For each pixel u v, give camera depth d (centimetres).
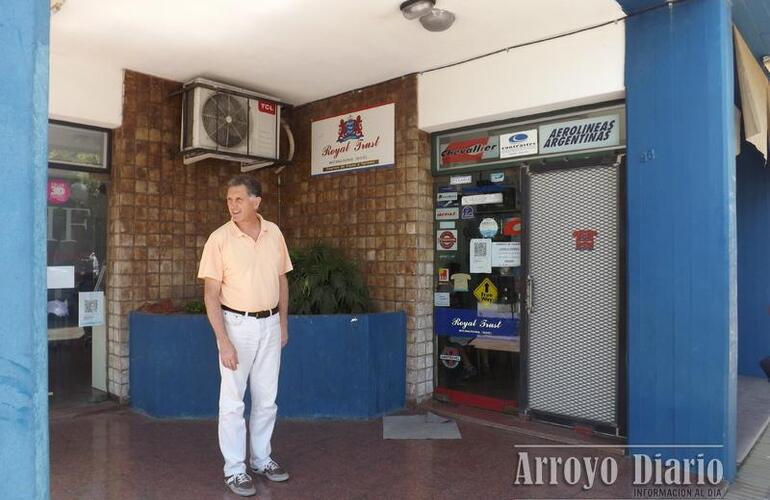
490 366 542
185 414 521
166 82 593
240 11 439
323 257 574
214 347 524
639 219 417
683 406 397
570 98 464
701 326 390
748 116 463
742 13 436
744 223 702
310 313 546
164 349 522
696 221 392
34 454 158
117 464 412
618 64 436
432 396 580
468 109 529
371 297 599
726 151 382
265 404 388
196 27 466
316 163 659
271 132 622
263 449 392
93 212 569
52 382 543
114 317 564
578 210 480
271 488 374
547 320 500
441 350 575
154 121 584
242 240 374
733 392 394
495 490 373
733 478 390
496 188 537
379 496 362
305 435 479
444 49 507
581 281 478
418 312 566
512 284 527
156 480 384
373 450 445
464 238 560
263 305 377
